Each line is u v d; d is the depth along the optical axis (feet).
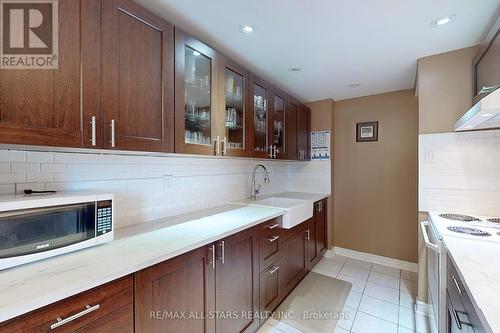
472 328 2.68
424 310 6.47
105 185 4.68
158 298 3.42
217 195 7.42
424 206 6.58
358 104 10.32
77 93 3.18
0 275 2.69
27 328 2.22
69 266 2.95
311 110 11.02
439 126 6.36
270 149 7.67
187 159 6.41
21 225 2.82
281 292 6.81
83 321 2.61
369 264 9.71
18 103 2.73
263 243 5.90
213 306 4.37
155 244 3.83
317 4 4.37
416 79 7.48
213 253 4.36
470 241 4.14
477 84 5.56
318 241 9.59
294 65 7.11
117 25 3.61
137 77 3.89
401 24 5.00
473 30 5.20
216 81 5.51
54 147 3.14
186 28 5.20
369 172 10.07
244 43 5.84
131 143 3.80
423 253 6.54
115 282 2.91
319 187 10.77
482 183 5.93
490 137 5.83
